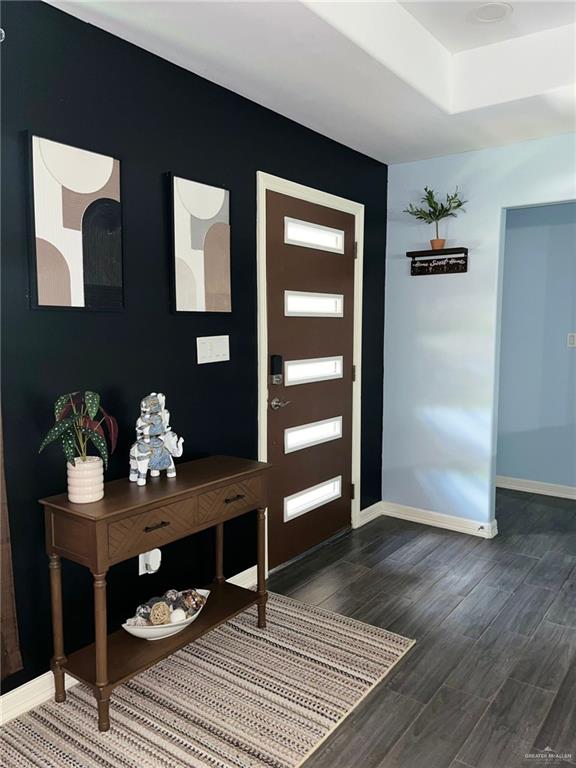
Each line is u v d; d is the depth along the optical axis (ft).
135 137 7.49
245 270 9.40
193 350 8.56
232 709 6.80
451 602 9.43
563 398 14.75
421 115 9.82
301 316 10.75
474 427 12.34
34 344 6.52
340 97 9.07
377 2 7.68
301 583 10.11
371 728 6.49
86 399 6.40
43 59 6.42
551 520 13.33
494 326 11.96
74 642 7.19
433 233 12.58
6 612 6.42
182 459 8.52
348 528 12.73
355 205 11.96
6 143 6.14
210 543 9.14
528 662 7.75
